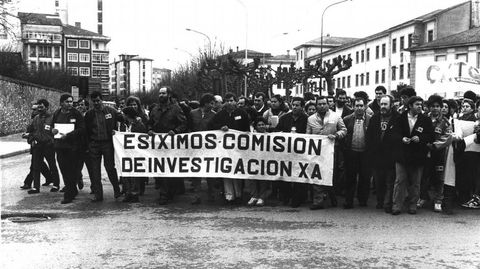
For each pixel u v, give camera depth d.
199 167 9.89
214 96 10.97
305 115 9.84
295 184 9.51
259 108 12.62
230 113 9.96
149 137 9.98
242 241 6.93
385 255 6.27
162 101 10.03
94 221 8.21
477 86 16.06
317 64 17.44
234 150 9.80
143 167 9.94
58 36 113.69
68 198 9.91
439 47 47.41
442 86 16.83
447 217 8.54
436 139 8.73
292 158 9.53
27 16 32.91
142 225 7.91
